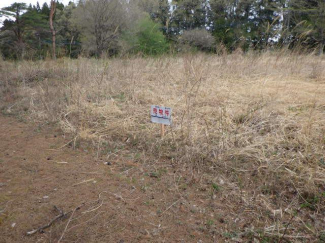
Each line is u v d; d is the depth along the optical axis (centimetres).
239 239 195
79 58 687
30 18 1606
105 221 208
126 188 249
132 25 1322
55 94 502
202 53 695
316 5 1344
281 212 217
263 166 267
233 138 318
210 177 265
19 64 745
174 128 353
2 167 281
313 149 288
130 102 459
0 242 187
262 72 566
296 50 623
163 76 575
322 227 204
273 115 368
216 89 467
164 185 255
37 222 205
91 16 1299
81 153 316
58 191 243
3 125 404
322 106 381
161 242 191
